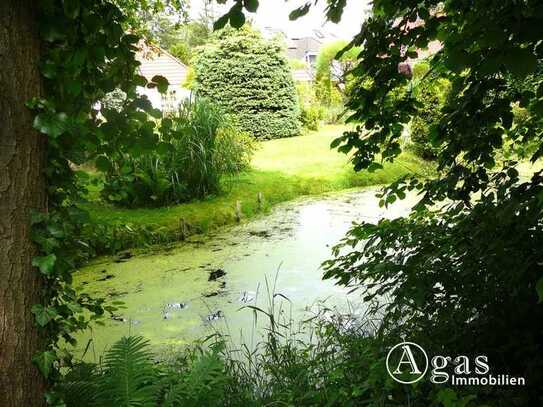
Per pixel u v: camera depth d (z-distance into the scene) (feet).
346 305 12.86
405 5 7.22
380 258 8.40
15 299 5.16
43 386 5.48
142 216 21.18
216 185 25.18
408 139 35.50
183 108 26.05
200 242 19.71
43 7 5.40
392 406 6.46
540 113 4.66
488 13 4.85
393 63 7.93
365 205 26.00
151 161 21.99
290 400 7.41
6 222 5.09
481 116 7.43
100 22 5.97
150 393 6.00
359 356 8.07
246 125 43.21
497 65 3.86
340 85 57.52
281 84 44.27
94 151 6.72
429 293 7.52
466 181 8.18
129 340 6.77
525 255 6.55
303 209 25.50
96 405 5.94
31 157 5.26
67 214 5.89
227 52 42.75
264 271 16.24
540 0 4.19
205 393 6.41
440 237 8.06
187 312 13.01
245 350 10.75
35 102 5.14
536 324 7.01
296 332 11.29
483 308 7.43
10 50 5.05
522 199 6.10
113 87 6.61
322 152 37.58
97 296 14.20
